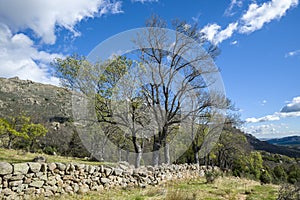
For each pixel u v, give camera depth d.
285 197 6.16
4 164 4.75
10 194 4.75
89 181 6.46
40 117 22.88
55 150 19.61
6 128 15.61
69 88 10.27
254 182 12.45
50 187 5.54
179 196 5.76
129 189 7.09
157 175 8.75
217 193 7.01
